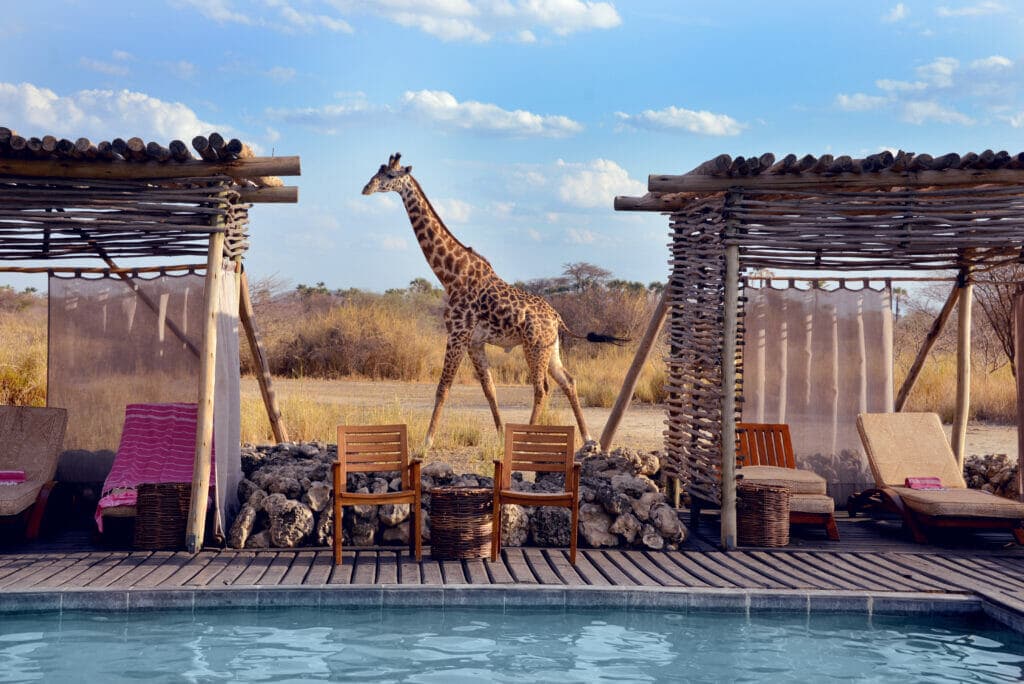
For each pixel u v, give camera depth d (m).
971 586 6.80
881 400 10.37
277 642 5.77
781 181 8.01
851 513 9.77
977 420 15.88
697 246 9.23
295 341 23.30
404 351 22.80
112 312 9.36
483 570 7.05
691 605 6.48
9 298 31.36
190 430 8.61
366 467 7.60
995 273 14.28
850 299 10.39
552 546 7.95
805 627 6.26
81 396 9.30
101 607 6.27
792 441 10.34
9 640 5.76
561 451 7.66
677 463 9.80
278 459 9.27
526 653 5.65
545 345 12.04
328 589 6.40
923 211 8.23
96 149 7.35
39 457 8.49
